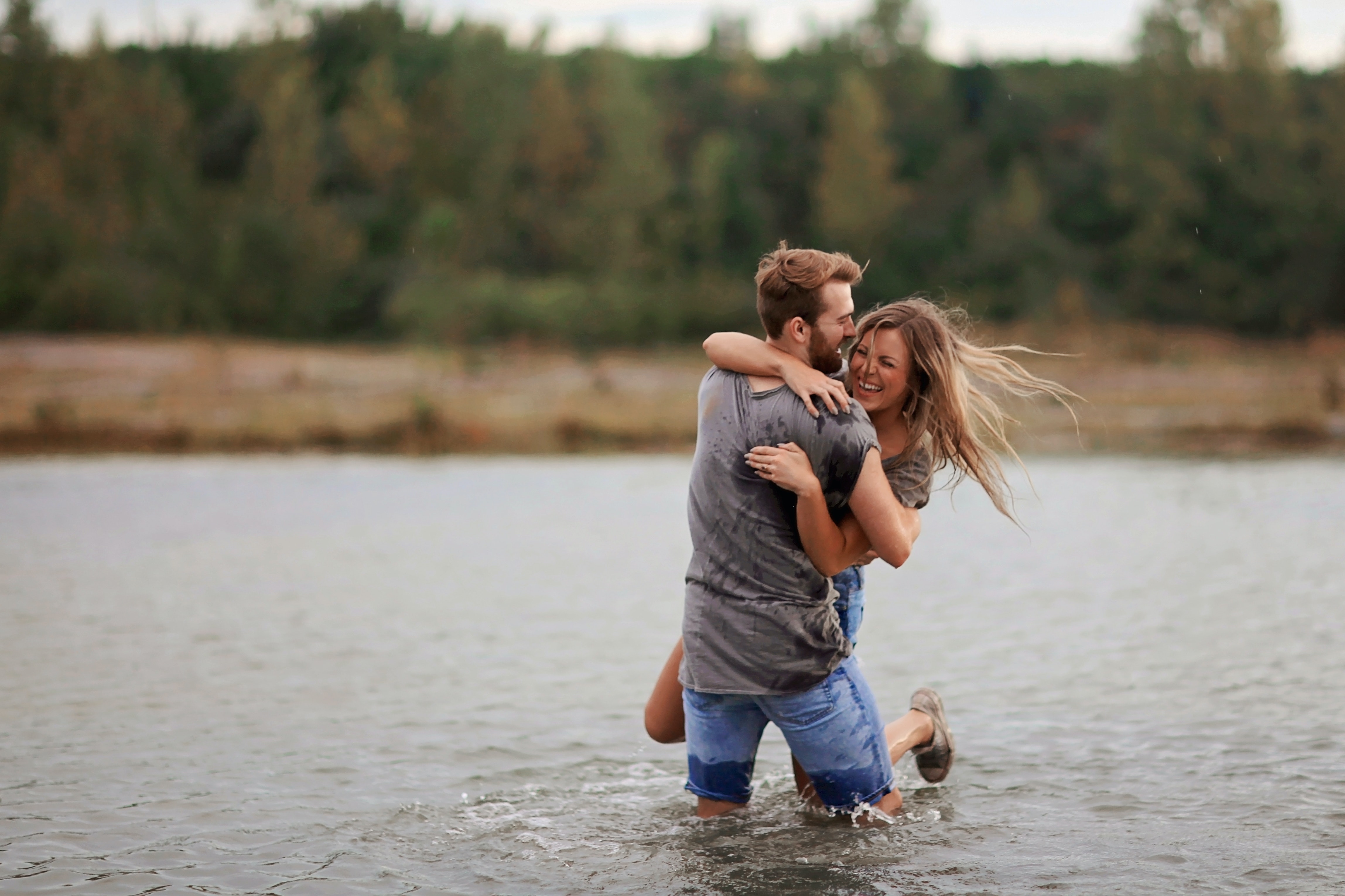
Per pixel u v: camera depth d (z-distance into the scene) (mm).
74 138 60781
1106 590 8406
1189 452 20203
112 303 46281
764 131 74688
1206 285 61719
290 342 52906
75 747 5090
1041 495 14086
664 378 32062
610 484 16031
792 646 3834
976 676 6184
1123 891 3527
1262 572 8914
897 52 79750
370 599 8305
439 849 3955
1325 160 62875
